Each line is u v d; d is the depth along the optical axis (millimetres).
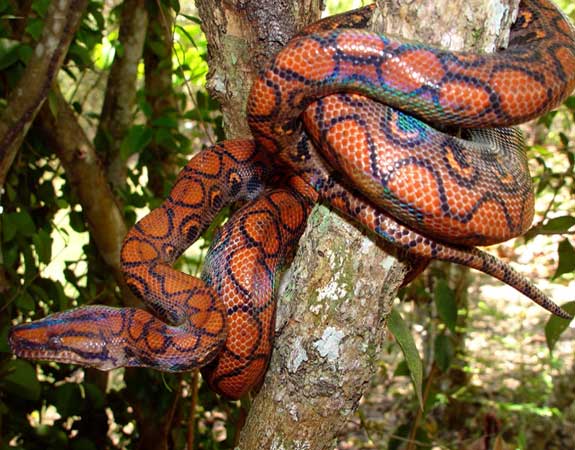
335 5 1111
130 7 704
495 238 394
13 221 584
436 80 384
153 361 444
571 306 528
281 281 463
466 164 394
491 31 389
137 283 478
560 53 396
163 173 773
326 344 411
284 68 391
